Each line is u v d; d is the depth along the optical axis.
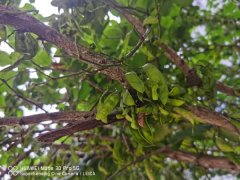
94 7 0.38
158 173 0.56
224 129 0.41
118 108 0.32
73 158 0.49
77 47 0.31
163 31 0.57
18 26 0.30
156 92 0.30
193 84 0.44
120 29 0.49
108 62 0.31
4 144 0.41
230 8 0.67
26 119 0.31
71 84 0.50
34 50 0.33
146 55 0.46
